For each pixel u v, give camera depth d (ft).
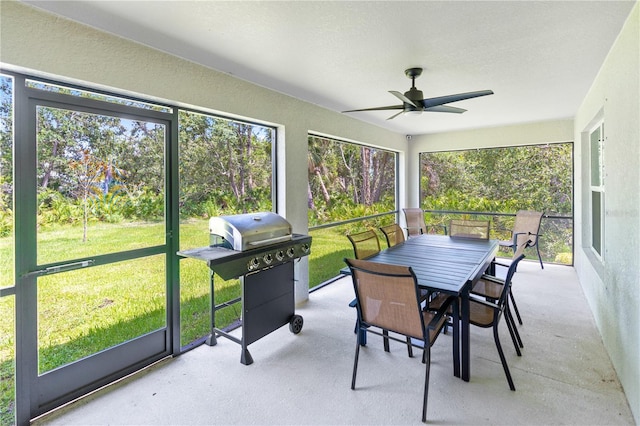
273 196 11.64
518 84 10.40
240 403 6.63
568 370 7.55
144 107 7.93
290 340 9.31
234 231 8.07
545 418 6.03
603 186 9.36
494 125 17.53
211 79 8.89
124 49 7.09
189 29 6.68
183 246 9.02
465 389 6.93
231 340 8.68
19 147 6.07
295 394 6.89
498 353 7.74
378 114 14.88
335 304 12.14
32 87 6.20
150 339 8.13
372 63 8.57
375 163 19.16
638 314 5.82
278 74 9.41
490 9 5.98
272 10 5.97
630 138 6.30
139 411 6.44
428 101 8.97
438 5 5.83
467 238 12.87
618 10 6.05
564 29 6.76
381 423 6.02
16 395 6.07
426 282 7.18
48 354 6.53
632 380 6.13
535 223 16.58
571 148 16.89
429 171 20.94
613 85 7.56
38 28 5.88
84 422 6.16
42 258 6.42
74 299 6.89
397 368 7.81
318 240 14.98
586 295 12.19
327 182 15.71
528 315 10.71
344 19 6.30
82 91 6.86
